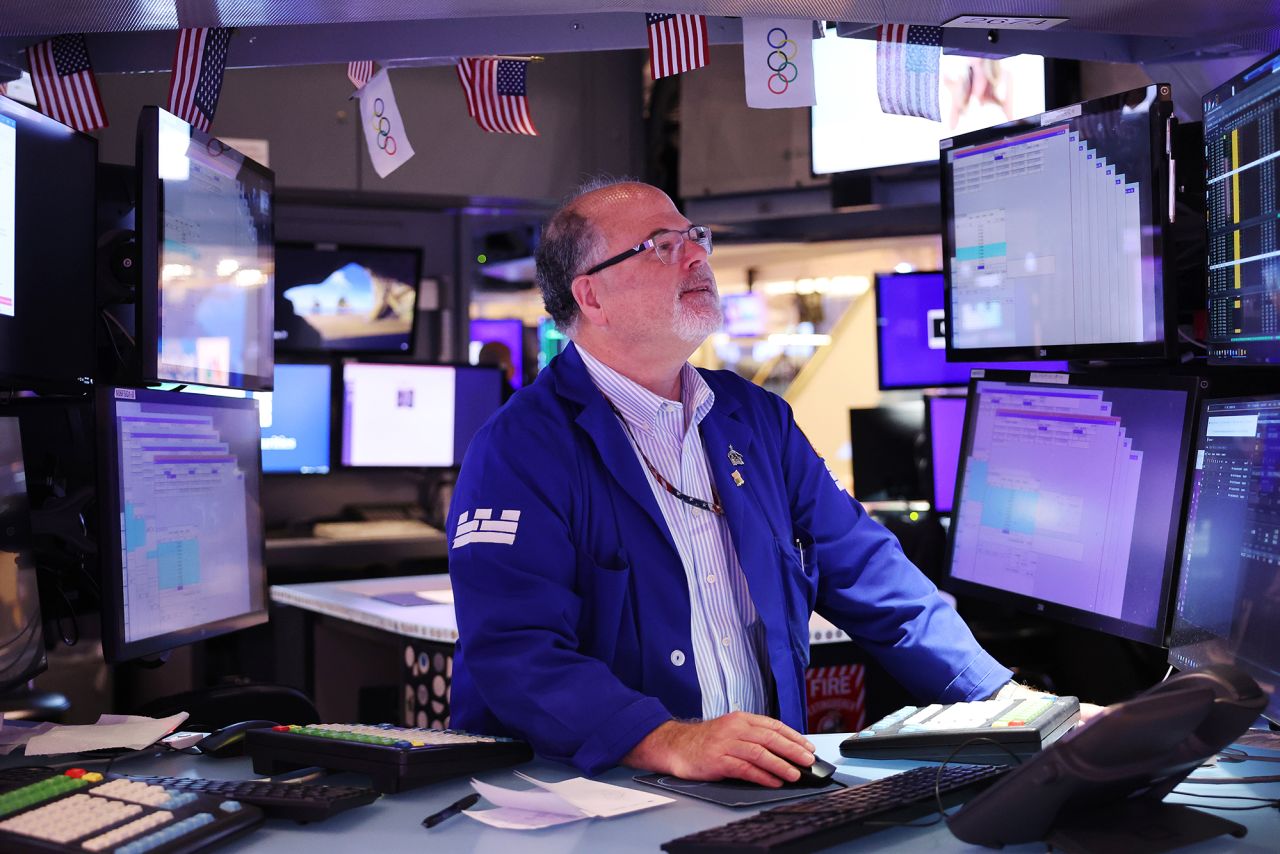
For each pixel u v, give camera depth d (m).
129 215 2.26
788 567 1.97
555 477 1.86
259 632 3.98
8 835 1.23
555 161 5.76
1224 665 1.31
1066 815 1.25
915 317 3.94
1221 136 1.82
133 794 1.36
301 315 5.12
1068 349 2.01
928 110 2.24
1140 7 2.01
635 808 1.42
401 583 3.80
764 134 5.46
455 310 5.75
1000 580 2.08
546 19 2.31
